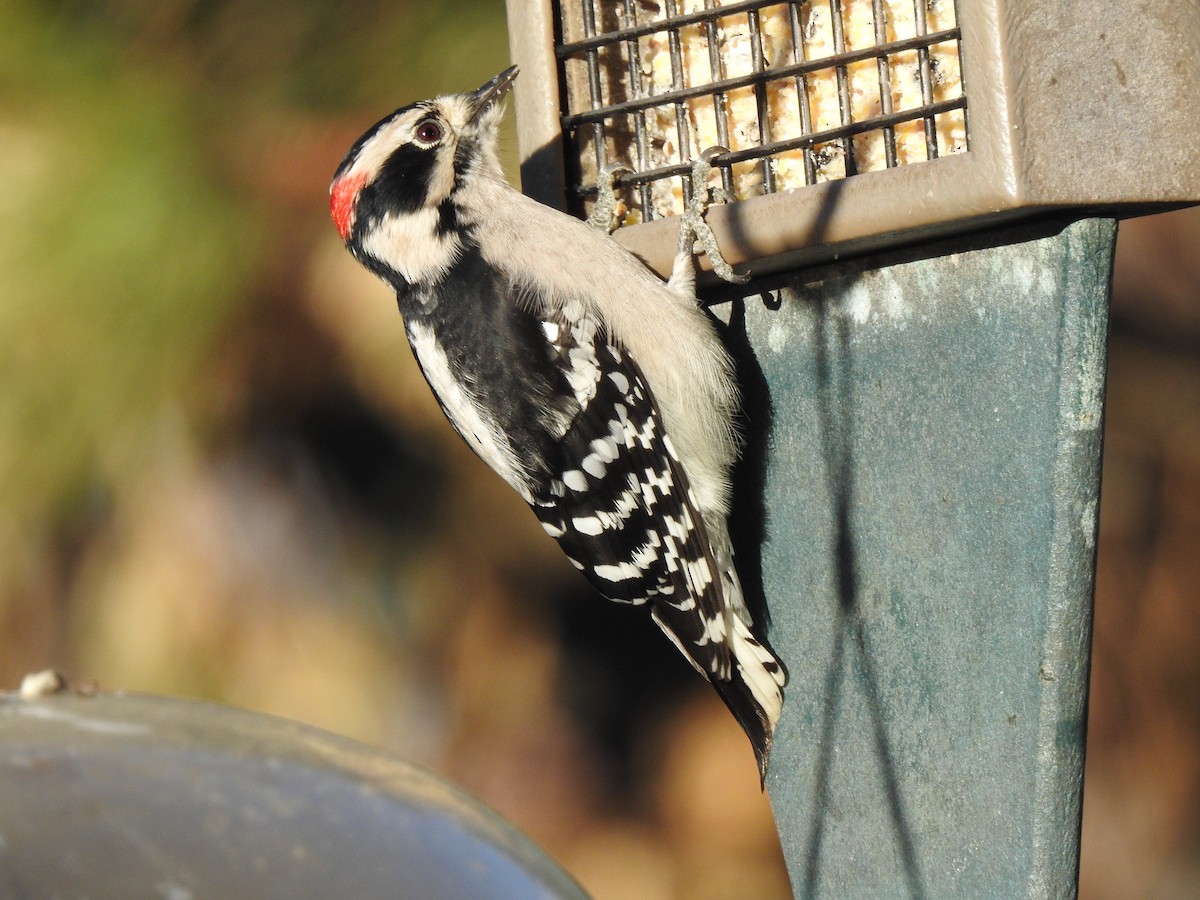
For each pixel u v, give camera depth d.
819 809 6.90
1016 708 6.04
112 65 8.30
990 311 6.04
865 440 6.57
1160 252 11.53
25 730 3.89
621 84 7.55
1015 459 5.99
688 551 7.13
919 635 6.40
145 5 8.39
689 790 10.62
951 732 6.30
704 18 7.09
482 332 7.28
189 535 8.62
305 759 3.94
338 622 9.31
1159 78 5.74
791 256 6.47
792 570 6.94
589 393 7.14
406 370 8.91
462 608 9.93
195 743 3.91
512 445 7.36
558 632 10.46
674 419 7.07
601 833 10.47
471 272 7.34
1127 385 11.18
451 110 7.52
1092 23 5.63
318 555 9.23
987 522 6.11
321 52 8.66
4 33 8.12
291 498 9.02
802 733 6.96
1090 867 10.54
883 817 6.61
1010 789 6.07
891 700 6.54
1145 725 10.56
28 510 8.12
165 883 3.56
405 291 7.54
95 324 8.05
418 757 9.72
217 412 8.52
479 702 10.02
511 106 8.98
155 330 8.13
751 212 6.49
